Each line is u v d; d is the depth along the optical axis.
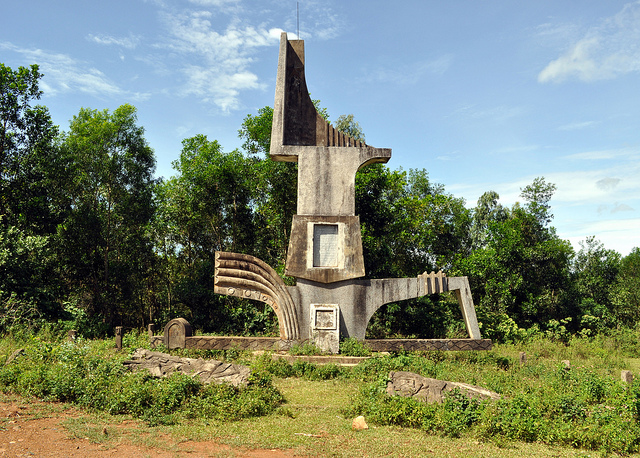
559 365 11.89
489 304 24.20
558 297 26.62
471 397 8.05
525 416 7.21
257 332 21.28
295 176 22.89
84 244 24.55
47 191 23.62
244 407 7.67
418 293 14.55
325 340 13.91
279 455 5.99
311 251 14.55
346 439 6.64
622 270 36.62
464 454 6.14
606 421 7.44
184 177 25.28
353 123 32.19
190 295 23.66
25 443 5.87
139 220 26.73
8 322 16.19
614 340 20.25
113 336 20.59
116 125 25.72
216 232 26.88
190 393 7.96
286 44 15.91
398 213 25.64
